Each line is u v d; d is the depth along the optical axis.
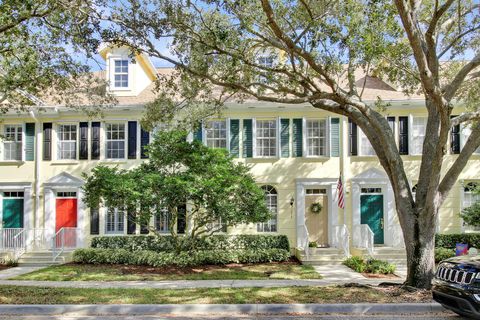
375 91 20.48
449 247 18.75
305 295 10.09
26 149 20.39
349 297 9.76
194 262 16.72
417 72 13.39
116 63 21.16
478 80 14.26
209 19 11.88
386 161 11.41
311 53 10.92
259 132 20.30
